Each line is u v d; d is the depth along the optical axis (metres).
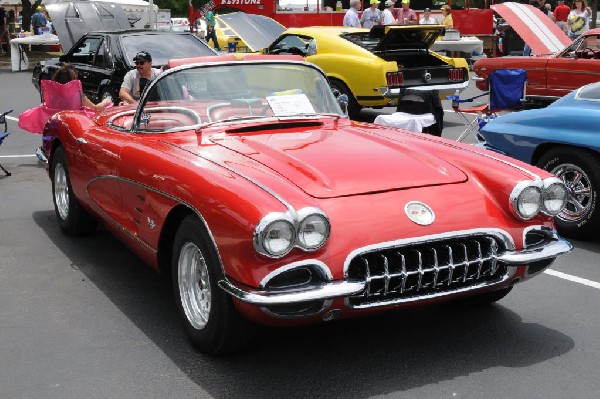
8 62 24.58
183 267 3.88
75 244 5.82
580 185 5.87
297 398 3.40
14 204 7.14
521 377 3.58
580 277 5.10
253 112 4.66
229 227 3.33
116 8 16.36
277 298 3.22
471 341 4.01
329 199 3.54
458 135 11.14
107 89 11.05
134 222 4.38
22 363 3.77
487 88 12.68
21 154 9.80
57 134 5.74
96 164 4.90
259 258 3.26
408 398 3.39
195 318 3.84
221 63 4.71
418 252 3.49
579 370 3.66
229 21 12.66
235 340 3.65
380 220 3.47
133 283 4.94
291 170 3.76
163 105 4.61
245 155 3.95
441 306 4.53
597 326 4.23
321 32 12.48
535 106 10.13
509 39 21.16
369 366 3.72
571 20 18.41
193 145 4.19
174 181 3.79
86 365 3.75
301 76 4.91
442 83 12.05
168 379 3.59
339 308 3.39
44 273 5.14
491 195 3.80
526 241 3.82
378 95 11.48
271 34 12.81
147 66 8.16
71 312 4.44
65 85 8.06
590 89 6.05
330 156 3.98
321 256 3.31
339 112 4.98
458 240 3.60
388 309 3.51
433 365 3.72
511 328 4.19
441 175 3.89
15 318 4.35
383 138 4.45
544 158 6.02
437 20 21.94
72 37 15.47
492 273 3.71
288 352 3.88
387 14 18.91
